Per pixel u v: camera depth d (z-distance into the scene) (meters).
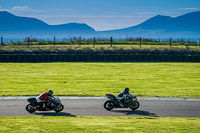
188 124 22.52
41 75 52.97
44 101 28.30
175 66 67.94
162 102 33.72
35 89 40.28
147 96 36.88
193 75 54.16
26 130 20.23
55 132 19.80
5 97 35.59
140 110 29.84
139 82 46.34
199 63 74.75
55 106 28.41
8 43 99.62
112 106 29.56
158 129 20.75
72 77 50.81
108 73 55.91
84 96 36.56
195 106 31.88
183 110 29.95
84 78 49.81
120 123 22.83
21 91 38.91
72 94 37.34
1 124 22.19
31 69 61.12
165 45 96.62
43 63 72.25
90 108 30.48
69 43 101.38
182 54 80.88
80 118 25.42
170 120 24.56
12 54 75.69
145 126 21.69
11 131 19.92
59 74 54.28
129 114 28.03
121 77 51.16
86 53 81.62
